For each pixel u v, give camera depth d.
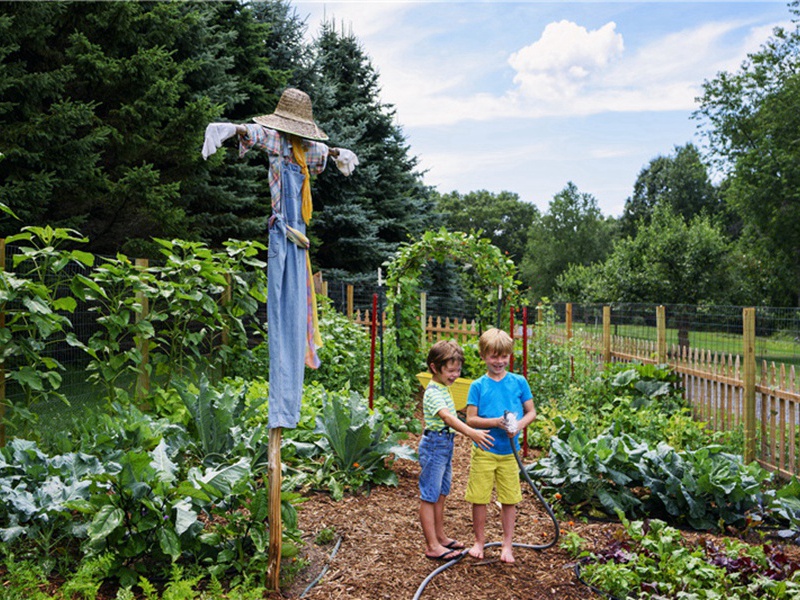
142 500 3.42
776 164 28.09
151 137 12.77
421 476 3.96
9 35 10.17
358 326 11.06
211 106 13.11
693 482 4.85
